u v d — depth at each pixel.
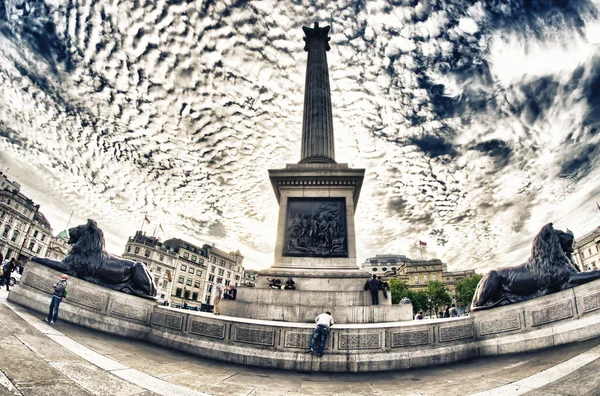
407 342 10.66
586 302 9.71
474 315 11.72
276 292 16.00
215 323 11.32
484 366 9.45
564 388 6.03
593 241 61.66
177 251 92.56
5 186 73.31
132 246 83.56
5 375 5.00
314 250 18.64
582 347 8.87
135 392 5.78
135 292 12.94
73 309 11.49
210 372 8.80
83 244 12.71
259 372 9.46
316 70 26.47
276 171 20.33
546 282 10.83
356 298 15.71
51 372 5.66
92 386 5.56
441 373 9.23
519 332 10.65
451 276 111.06
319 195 19.98
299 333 10.65
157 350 10.88
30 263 11.73
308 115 24.42
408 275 114.56
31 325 8.89
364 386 8.11
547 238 11.23
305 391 7.50
